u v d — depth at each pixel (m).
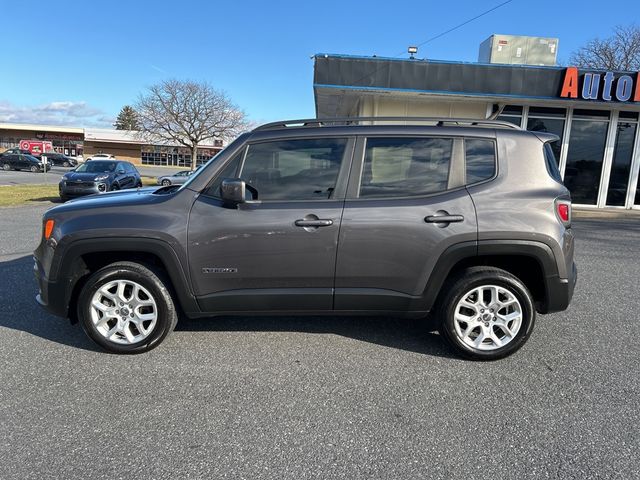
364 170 3.66
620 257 7.64
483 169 3.68
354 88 12.98
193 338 4.07
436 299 3.77
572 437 2.70
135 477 2.35
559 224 3.59
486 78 13.02
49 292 3.69
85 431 2.73
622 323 4.57
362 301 3.68
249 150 3.72
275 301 3.68
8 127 67.50
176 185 4.58
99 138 66.88
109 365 3.57
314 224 3.53
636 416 2.93
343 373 3.47
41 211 13.85
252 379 3.37
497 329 3.73
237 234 3.55
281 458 2.50
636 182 14.33
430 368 3.56
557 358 3.76
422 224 3.55
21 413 2.92
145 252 3.72
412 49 13.59
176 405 3.02
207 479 2.34
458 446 2.61
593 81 12.88
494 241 3.54
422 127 3.74
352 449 2.58
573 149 14.37
